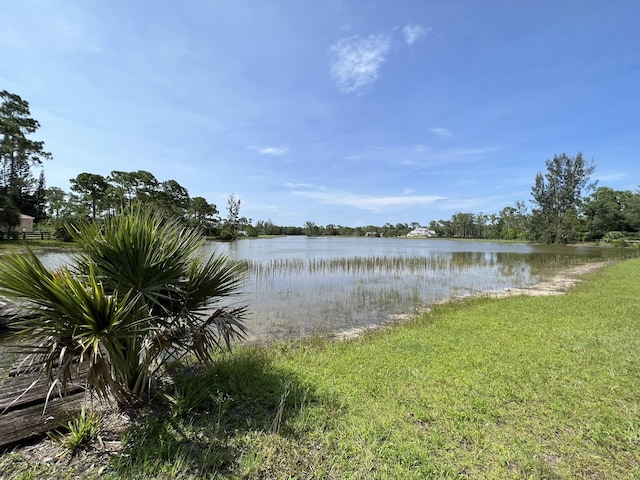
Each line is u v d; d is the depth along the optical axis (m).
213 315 3.09
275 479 1.98
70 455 2.15
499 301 8.06
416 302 8.65
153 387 2.97
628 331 5.16
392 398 3.04
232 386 3.17
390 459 2.18
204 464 2.09
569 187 45.00
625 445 2.33
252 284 11.29
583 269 15.88
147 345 2.70
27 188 36.84
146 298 2.74
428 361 4.02
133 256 2.65
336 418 2.69
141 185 39.25
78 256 2.71
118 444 2.29
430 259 20.61
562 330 5.29
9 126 27.38
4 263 2.13
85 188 36.06
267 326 6.36
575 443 2.36
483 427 2.56
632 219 40.00
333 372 3.67
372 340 5.11
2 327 4.15
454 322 6.03
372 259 18.98
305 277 12.97
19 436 2.25
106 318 2.29
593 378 3.42
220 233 48.09
